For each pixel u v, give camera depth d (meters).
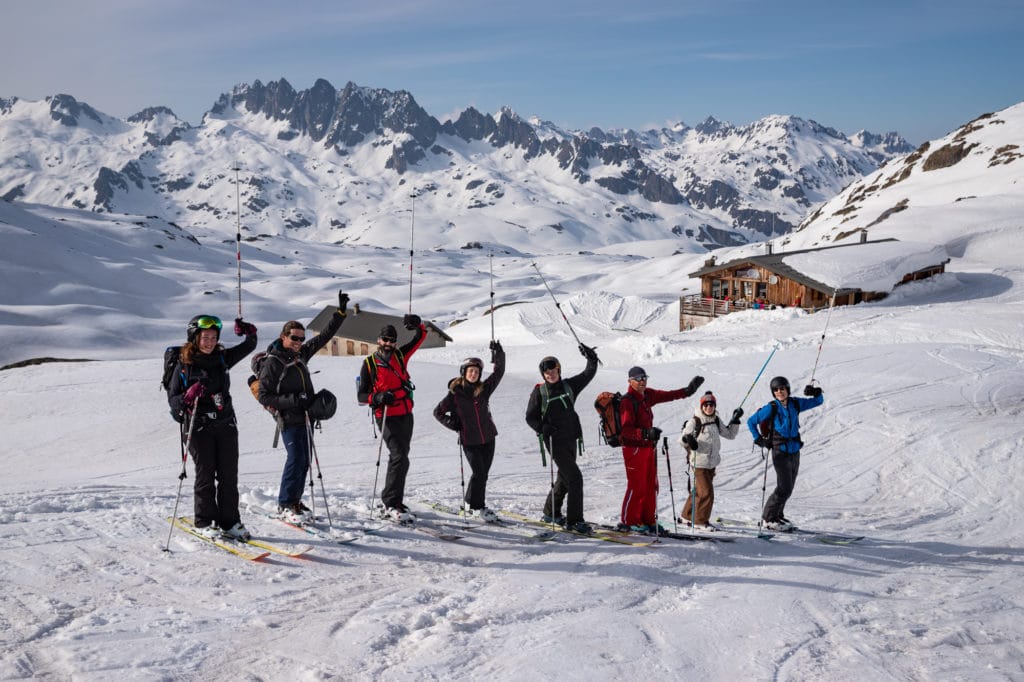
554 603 6.50
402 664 5.18
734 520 10.70
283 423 8.41
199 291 195.88
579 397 23.86
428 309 193.25
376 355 8.77
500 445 18.19
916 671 5.52
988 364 24.80
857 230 95.44
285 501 8.52
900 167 151.25
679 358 34.84
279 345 8.26
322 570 7.04
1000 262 70.94
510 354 42.81
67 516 8.51
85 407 23.20
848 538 9.67
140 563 6.93
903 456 16.72
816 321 40.56
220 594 6.33
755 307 50.16
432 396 23.30
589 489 13.77
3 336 111.38
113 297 172.25
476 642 5.62
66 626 5.55
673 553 8.13
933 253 53.81
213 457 7.70
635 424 9.17
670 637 5.93
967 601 7.27
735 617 6.43
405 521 8.73
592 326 62.12
